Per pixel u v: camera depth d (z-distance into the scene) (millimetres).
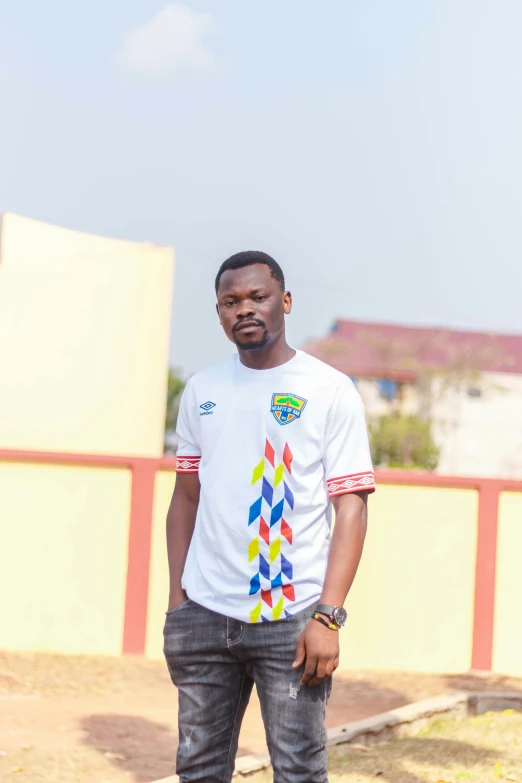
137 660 9875
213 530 3523
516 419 54562
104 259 12711
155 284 13062
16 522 10062
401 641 10516
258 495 3463
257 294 3543
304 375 3541
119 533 10156
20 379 12234
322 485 3525
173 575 3719
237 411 3545
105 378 12688
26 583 10039
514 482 10742
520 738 6953
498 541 10695
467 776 5949
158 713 7797
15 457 10055
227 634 3479
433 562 10586
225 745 3641
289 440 3467
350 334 57812
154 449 13062
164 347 13125
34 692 8352
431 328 57219
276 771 3457
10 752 6281
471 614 10609
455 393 54188
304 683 3402
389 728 7062
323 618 3354
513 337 59000
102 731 7059
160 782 5578
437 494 10633
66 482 10133
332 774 5992
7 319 12203
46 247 12930
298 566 3445
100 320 12680
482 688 9734
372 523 10531
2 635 9969
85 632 10062
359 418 3545
